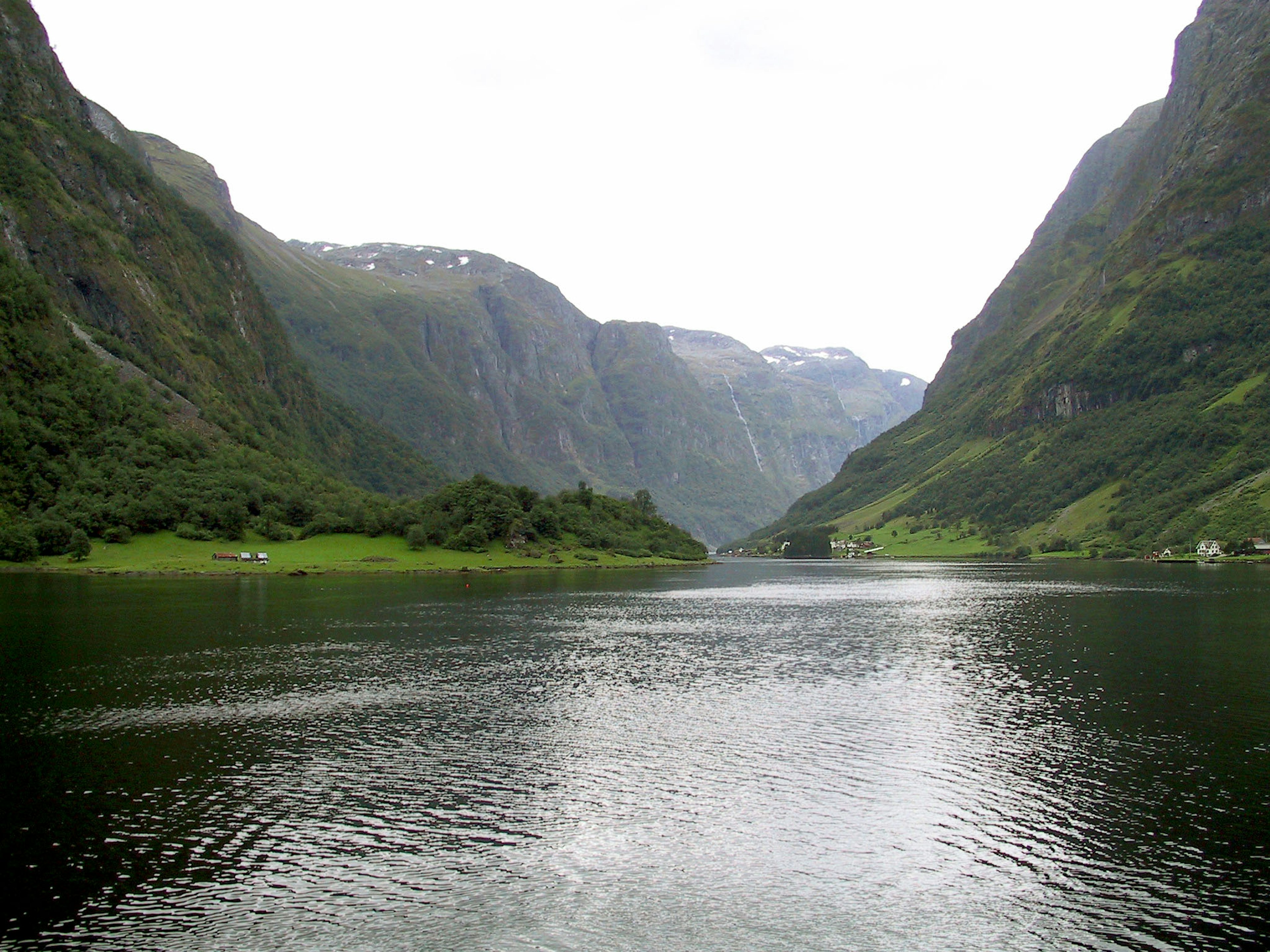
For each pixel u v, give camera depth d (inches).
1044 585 7012.8
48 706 2428.6
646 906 1293.1
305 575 7377.0
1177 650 3339.1
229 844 1501.0
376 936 1210.6
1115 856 1445.6
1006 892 1328.7
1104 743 2055.9
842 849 1482.5
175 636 3683.6
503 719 2314.2
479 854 1464.1
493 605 5280.5
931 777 1831.9
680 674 2957.7
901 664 3134.8
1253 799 1688.0
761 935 1216.8
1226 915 1259.2
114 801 1691.7
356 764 1926.7
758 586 7426.2
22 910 1273.4
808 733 2177.7
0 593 5211.6
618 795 1736.0
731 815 1631.4
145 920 1248.8
